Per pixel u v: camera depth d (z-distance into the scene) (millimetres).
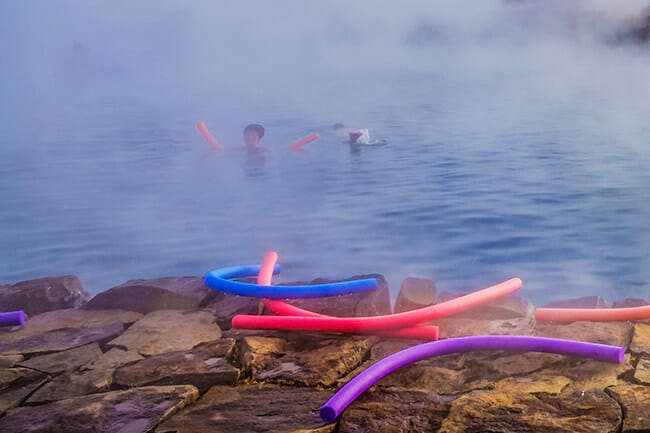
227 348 2982
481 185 9211
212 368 2787
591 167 9891
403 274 6340
